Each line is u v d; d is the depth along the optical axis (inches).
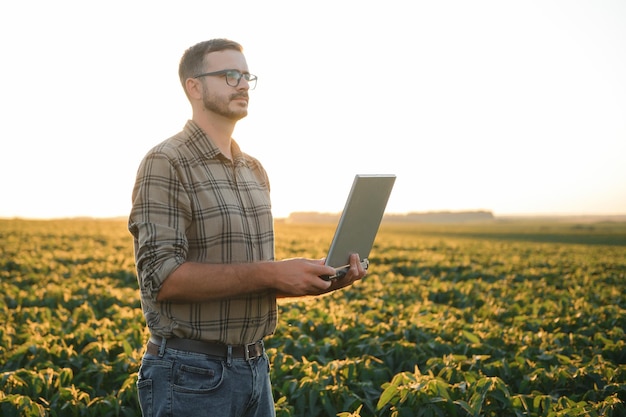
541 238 2930.6
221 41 138.2
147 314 134.7
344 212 135.1
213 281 125.4
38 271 685.3
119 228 2124.8
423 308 426.3
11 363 275.6
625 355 310.0
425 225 6038.4
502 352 296.8
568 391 259.4
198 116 139.5
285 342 304.2
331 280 141.2
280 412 210.2
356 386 245.9
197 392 129.9
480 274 764.0
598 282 682.8
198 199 132.5
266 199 148.2
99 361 282.7
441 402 213.2
